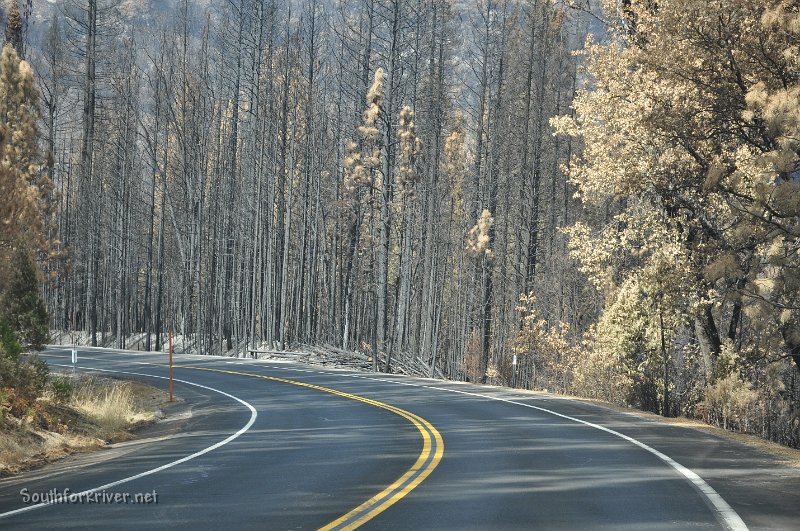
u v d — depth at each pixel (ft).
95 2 477.36
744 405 158.61
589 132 188.85
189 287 472.44
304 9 487.20
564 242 355.15
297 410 164.25
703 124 167.43
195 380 246.47
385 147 349.00
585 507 66.95
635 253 187.62
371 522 60.59
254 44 447.42
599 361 214.07
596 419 144.77
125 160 499.10
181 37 536.42
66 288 578.25
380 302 343.26
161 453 103.09
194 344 480.64
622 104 179.01
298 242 516.32
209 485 77.41
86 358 342.64
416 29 393.70
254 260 422.00
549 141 398.42
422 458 96.22
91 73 476.54
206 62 492.13
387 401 181.16
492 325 404.77
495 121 388.57
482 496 71.56
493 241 384.88
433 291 418.72
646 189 181.88
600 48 186.09
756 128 158.61
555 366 269.03
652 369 197.16
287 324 476.13
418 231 446.19
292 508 65.92
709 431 130.52
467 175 453.17
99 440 119.65
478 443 110.83
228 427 136.67
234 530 57.88
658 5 164.25
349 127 459.32
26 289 173.27
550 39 384.68
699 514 64.44
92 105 479.41
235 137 463.42
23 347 162.30
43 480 82.58
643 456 98.53
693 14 150.30
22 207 169.99
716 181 154.51
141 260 589.73
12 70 272.51
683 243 176.35
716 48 152.56
